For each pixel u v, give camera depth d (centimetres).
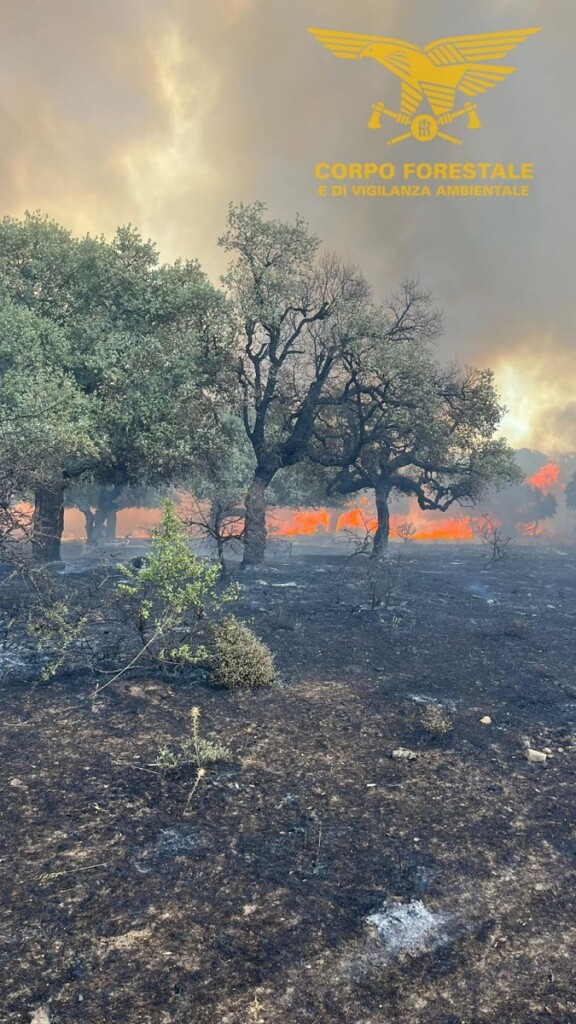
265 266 2798
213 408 2784
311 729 840
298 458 3062
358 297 2945
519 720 926
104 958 402
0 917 433
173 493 4775
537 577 3216
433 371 3206
